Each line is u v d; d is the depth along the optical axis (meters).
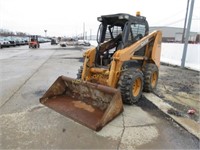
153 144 2.80
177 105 4.49
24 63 11.52
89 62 4.63
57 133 3.02
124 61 4.26
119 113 3.61
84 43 42.38
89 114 3.60
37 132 3.05
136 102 4.49
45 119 3.51
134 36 4.78
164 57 14.20
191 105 4.54
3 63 11.46
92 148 2.66
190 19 10.45
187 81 7.23
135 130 3.18
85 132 3.07
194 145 2.80
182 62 10.72
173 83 6.85
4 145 2.69
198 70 9.84
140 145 2.77
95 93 3.83
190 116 3.83
